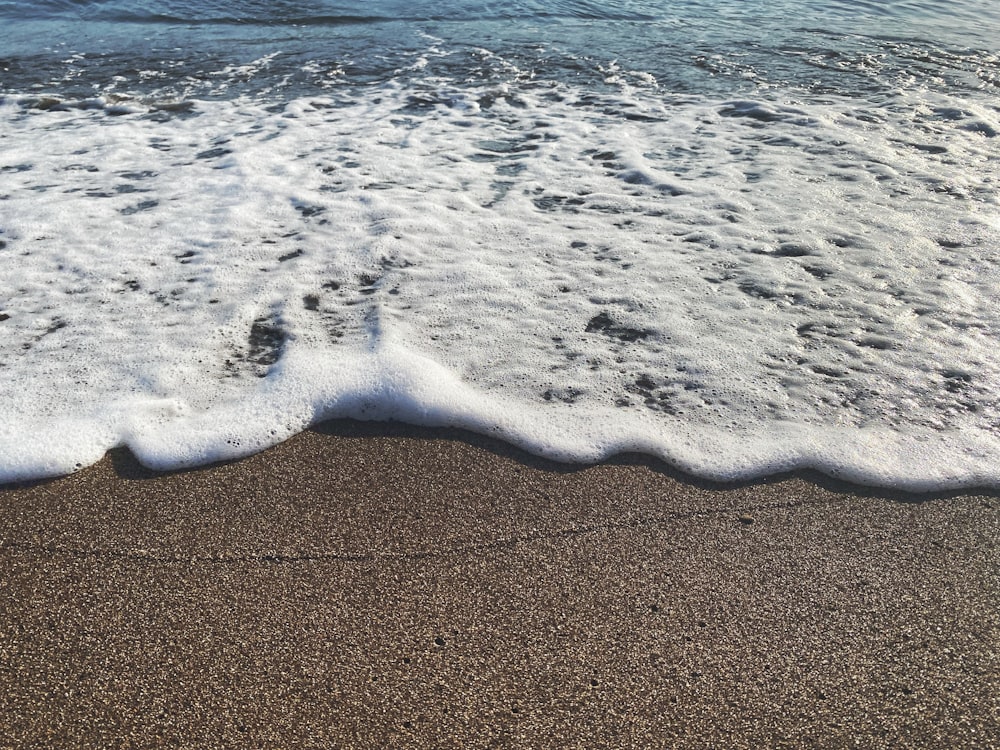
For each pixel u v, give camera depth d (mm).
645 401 2906
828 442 2686
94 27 8766
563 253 3949
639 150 5289
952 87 6582
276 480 2547
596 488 2527
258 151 5219
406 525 2375
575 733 1784
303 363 3047
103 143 5355
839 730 1795
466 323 3361
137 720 1803
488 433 2758
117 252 3898
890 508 2443
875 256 3865
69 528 2342
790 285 3635
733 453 2645
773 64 7336
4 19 9016
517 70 7215
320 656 1960
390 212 4352
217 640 1998
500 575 2203
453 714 1823
